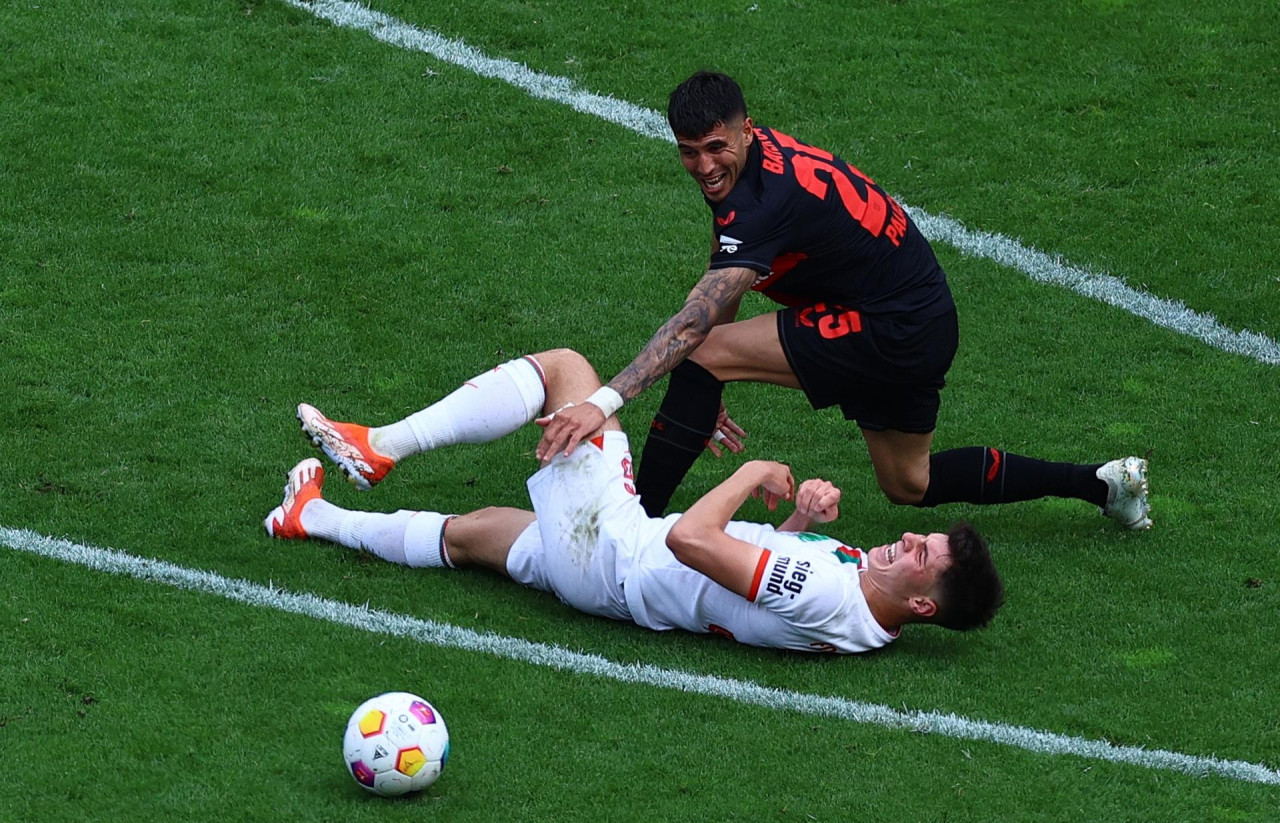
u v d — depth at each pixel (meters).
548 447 16.23
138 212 25.83
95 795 14.09
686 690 16.25
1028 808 14.62
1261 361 23.78
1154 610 18.09
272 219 25.97
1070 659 17.12
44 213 25.58
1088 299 25.17
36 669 15.83
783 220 16.67
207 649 16.39
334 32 31.28
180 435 20.75
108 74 29.33
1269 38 31.95
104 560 17.98
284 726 15.19
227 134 28.08
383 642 16.75
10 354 22.19
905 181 28.06
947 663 16.97
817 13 32.72
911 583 16.42
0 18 30.59
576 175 27.81
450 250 25.59
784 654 17.02
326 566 18.25
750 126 16.77
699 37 31.94
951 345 17.86
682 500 20.27
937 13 32.75
